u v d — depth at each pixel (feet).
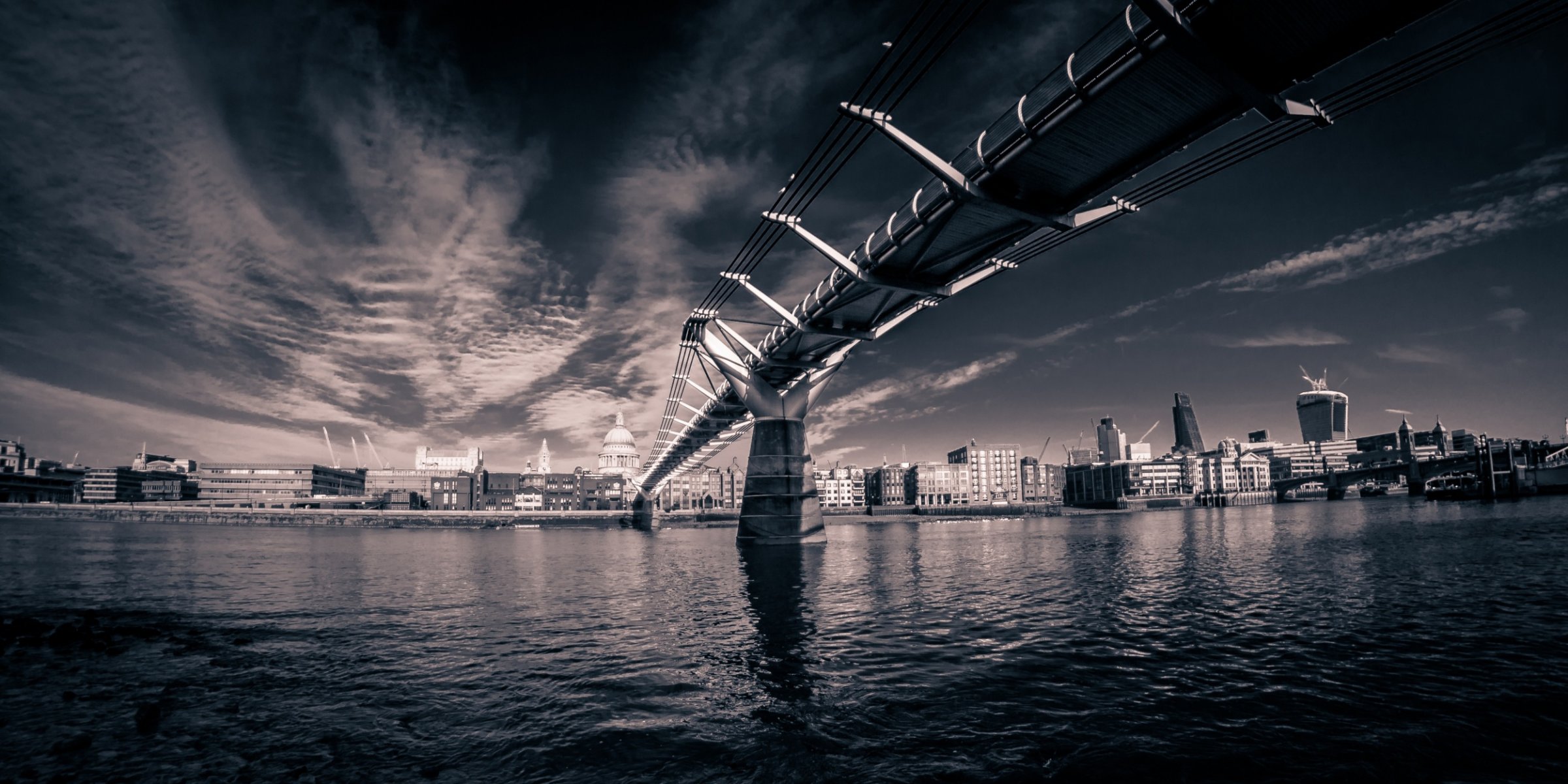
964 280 140.77
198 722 44.47
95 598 104.47
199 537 311.47
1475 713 44.19
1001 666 57.16
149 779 35.42
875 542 253.24
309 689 52.19
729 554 201.26
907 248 127.13
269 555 204.44
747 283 182.91
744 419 309.63
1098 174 97.09
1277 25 66.03
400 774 35.88
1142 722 42.75
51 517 561.84
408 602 100.12
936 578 125.70
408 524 571.28
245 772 36.37
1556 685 50.31
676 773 35.63
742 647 65.67
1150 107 80.38
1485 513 328.08
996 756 37.45
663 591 111.75
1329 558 145.69
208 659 62.49
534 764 37.06
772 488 221.05
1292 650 61.98
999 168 95.25
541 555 213.05
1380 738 39.99
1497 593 93.04
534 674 56.18
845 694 49.24
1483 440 523.29
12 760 38.06
